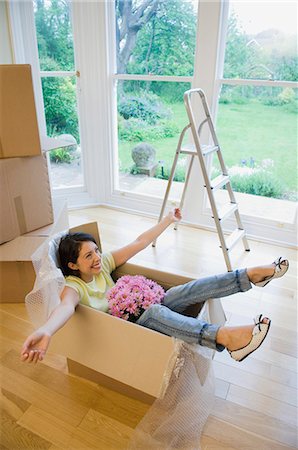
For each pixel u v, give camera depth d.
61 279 1.20
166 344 1.05
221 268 2.12
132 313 1.29
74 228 1.49
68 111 2.76
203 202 2.59
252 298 1.85
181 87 2.45
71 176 2.98
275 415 1.24
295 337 1.59
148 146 2.78
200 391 1.21
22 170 1.73
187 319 1.18
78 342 1.23
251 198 2.56
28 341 0.93
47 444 1.13
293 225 2.37
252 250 2.34
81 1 2.39
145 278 1.46
